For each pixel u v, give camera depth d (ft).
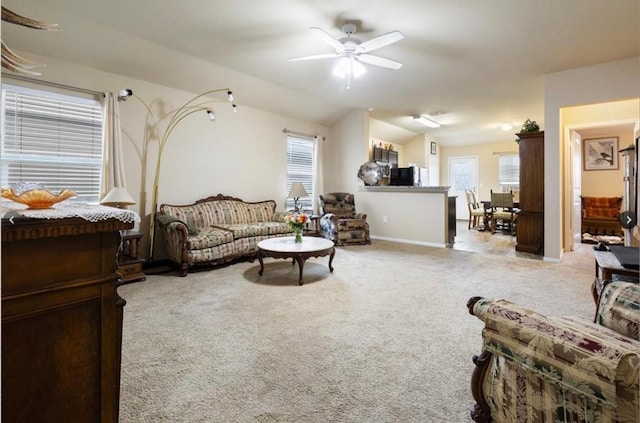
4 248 2.67
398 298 9.80
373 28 10.33
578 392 3.06
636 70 12.47
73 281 3.07
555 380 3.22
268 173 18.92
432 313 8.64
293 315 8.51
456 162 32.99
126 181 13.30
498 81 15.29
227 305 9.21
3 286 2.67
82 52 11.46
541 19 9.75
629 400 2.87
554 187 14.51
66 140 11.84
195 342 7.04
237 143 17.35
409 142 30.12
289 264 14.19
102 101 12.35
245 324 7.96
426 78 14.92
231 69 14.21
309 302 9.46
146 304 9.27
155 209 13.60
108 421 3.37
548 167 14.64
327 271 12.93
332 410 4.95
